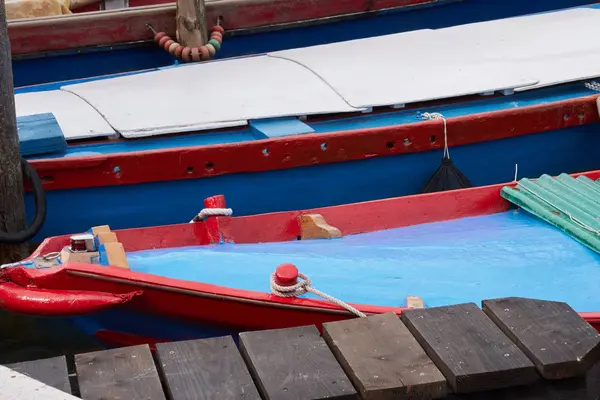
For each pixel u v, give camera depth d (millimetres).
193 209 10922
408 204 9898
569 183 10211
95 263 8328
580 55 12789
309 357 6062
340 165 11180
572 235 9211
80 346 9859
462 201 10062
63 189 10469
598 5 15211
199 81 12250
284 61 12836
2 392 5391
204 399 5715
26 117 10969
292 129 11062
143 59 14180
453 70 12367
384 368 5898
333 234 9500
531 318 6367
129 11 13859
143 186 10672
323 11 14703
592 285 8492
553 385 5961
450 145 11539
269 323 8016
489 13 15734
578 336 6145
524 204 9844
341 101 11578
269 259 8805
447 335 6199
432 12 15359
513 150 11938
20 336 9922
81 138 10875
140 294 8047
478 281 8508
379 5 14953
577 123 12039
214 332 8344
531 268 8719
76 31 13703
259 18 14414
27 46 13570
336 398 5703
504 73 12297
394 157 11375
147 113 11328
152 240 9203
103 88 12125
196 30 13633
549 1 16016
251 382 5859
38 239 10617
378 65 12523
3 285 8258
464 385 5805
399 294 8297
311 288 7828
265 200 11094
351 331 6297
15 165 9805
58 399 5344
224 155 10719
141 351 6145
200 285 7973
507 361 5906
